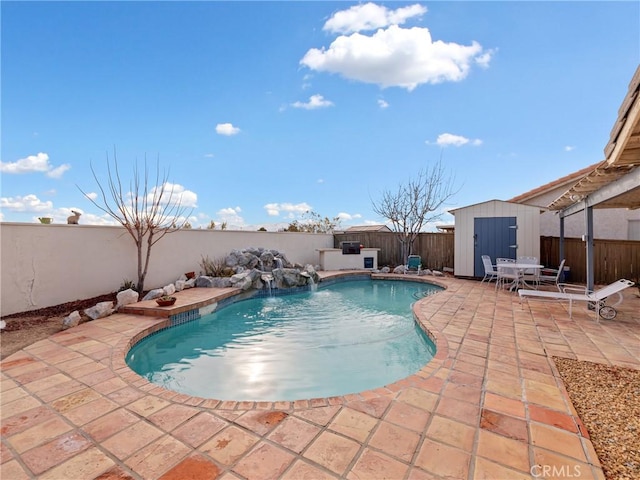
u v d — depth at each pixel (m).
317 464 2.03
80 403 2.82
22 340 4.49
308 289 10.09
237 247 10.96
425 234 13.67
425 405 2.73
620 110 2.84
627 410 2.63
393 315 7.13
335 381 3.93
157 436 2.34
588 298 5.44
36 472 1.99
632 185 4.27
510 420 2.49
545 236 10.70
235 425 2.48
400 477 1.91
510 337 4.56
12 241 5.67
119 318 5.69
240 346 5.21
